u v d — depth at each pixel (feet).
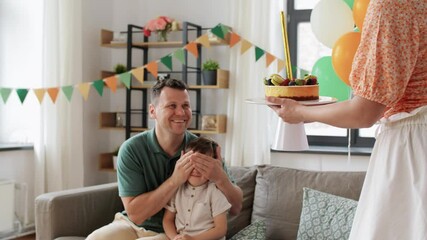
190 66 13.97
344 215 7.12
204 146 7.06
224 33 11.34
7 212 11.95
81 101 13.34
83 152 14.15
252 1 12.47
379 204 3.92
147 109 14.34
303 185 7.98
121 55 14.87
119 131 14.93
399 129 3.96
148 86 13.60
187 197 7.01
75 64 13.17
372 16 3.77
